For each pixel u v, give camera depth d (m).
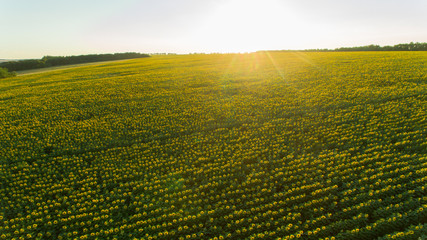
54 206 11.55
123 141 17.73
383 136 15.60
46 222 10.66
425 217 9.35
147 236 9.70
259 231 9.72
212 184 12.42
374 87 25.83
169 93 30.17
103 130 19.75
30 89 36.28
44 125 21.30
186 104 25.36
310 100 23.45
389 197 10.29
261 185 12.15
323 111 20.70
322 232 9.19
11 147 17.27
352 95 23.66
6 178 13.74
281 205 10.72
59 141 18.16
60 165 14.99
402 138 15.13
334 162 13.48
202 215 10.48
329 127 17.72
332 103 22.09
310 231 9.09
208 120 20.47
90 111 24.55
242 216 10.41
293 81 32.38
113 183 13.11
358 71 34.84
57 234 10.22
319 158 13.87
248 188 12.08
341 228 9.29
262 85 31.42
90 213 10.91
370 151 14.14
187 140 17.33
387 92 23.61
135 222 10.62
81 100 28.38
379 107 20.34
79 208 11.52
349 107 20.81
